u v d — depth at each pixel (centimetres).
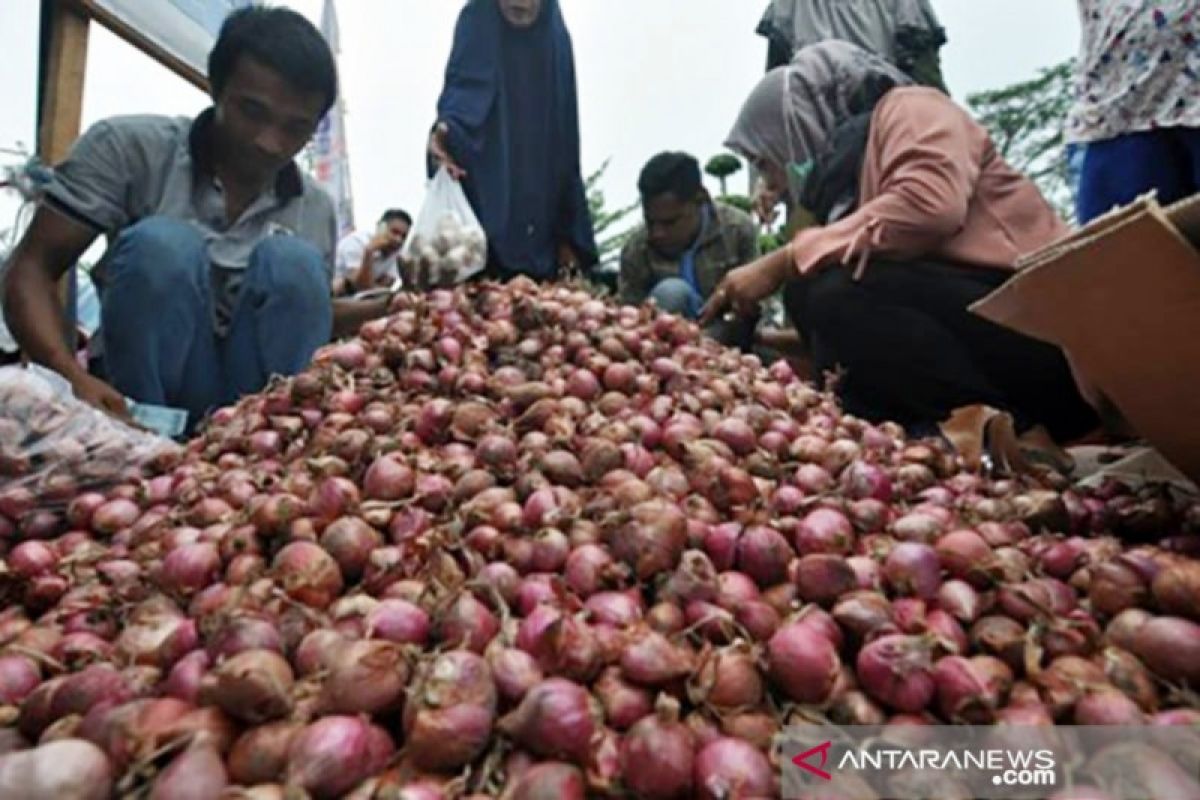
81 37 215
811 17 302
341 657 61
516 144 288
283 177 193
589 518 88
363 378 138
